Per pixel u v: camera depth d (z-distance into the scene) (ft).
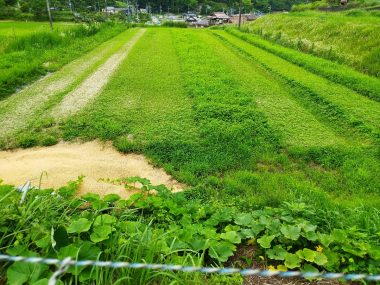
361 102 32.55
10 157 21.30
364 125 26.71
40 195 13.28
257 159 21.79
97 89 35.68
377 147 23.80
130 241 10.74
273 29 91.15
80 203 13.85
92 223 11.76
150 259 10.37
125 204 14.53
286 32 82.38
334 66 46.73
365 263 11.51
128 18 197.36
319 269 11.48
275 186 18.17
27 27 115.14
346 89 37.40
